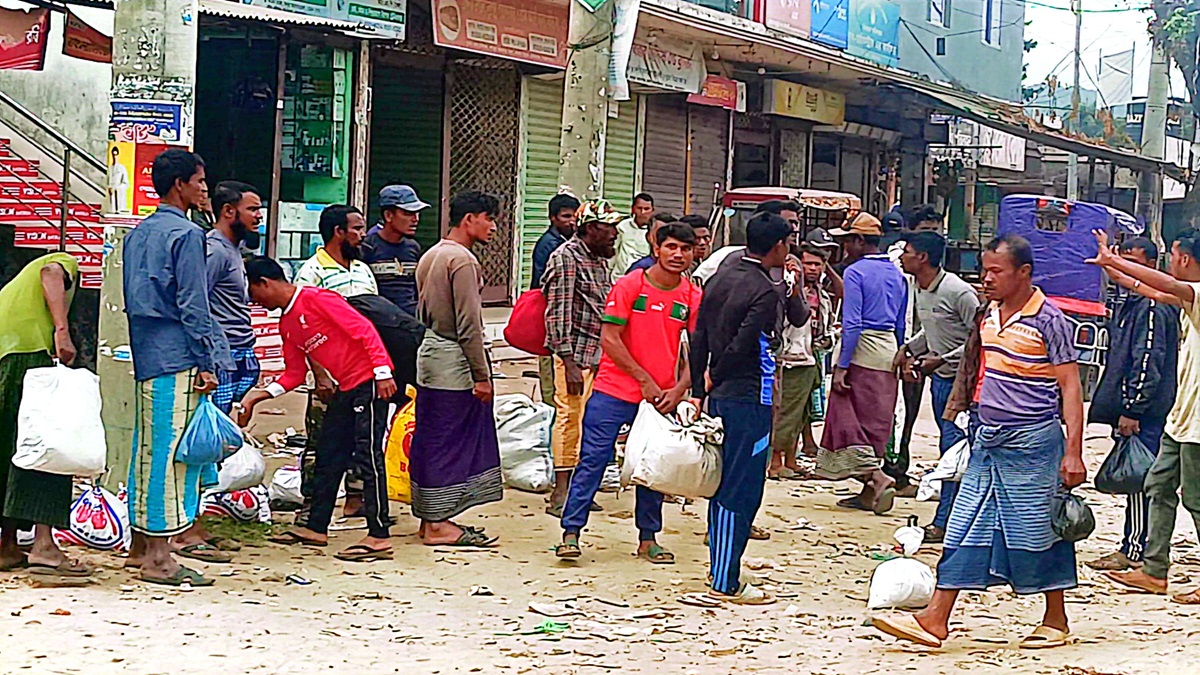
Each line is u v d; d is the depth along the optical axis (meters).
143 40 7.21
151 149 7.23
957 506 6.46
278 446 10.91
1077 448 6.24
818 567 8.06
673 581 7.56
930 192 28.72
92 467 6.70
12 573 6.90
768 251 7.07
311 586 7.07
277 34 14.74
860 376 9.49
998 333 6.34
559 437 9.00
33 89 14.64
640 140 20.17
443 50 16.91
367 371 7.75
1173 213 36.69
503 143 18.06
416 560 7.75
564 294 8.67
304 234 15.28
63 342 6.83
